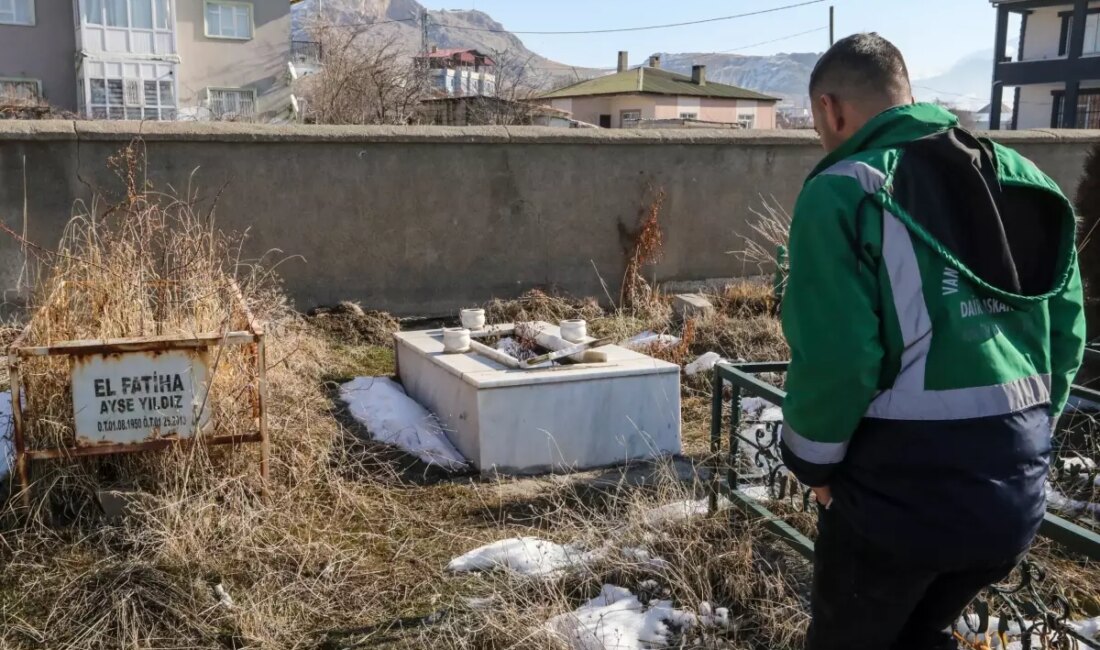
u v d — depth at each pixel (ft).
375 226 25.94
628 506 13.34
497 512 13.85
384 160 25.75
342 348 23.00
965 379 6.32
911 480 6.39
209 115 103.35
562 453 15.57
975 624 10.08
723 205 29.50
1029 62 117.60
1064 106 116.47
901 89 7.02
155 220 18.56
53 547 12.07
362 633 10.59
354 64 72.13
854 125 7.07
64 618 10.61
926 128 6.63
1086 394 12.78
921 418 6.34
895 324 6.29
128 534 12.17
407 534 13.05
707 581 11.23
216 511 12.73
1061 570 11.78
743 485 13.12
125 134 23.32
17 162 22.72
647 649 10.17
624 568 11.59
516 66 93.40
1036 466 6.50
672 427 16.34
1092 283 21.11
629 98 163.84
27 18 101.09
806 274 6.36
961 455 6.28
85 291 14.60
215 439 13.14
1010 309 6.58
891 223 6.29
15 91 98.73
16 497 12.62
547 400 15.42
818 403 6.35
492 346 19.43
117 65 103.24
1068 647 9.04
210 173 24.30
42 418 12.84
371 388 18.83
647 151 28.32
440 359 17.12
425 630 10.60
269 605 10.94
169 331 14.08
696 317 24.86
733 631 10.54
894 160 6.46
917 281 6.26
